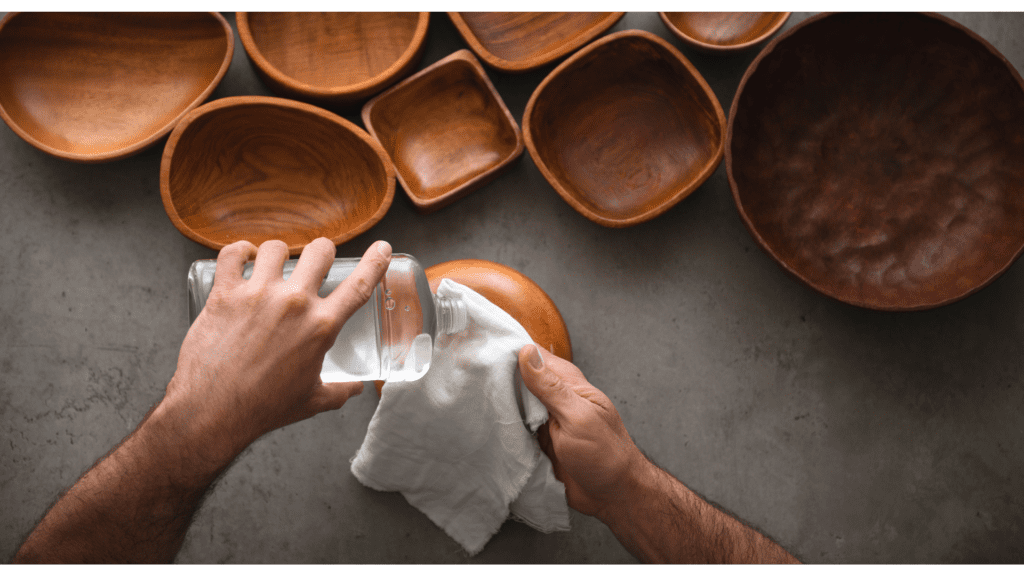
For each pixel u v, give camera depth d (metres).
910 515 1.37
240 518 1.35
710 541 0.96
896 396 1.39
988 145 1.28
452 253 1.40
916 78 1.31
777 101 1.33
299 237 1.33
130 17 1.33
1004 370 1.39
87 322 1.37
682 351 1.39
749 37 1.38
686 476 1.38
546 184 1.41
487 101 1.36
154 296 1.37
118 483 0.76
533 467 0.98
